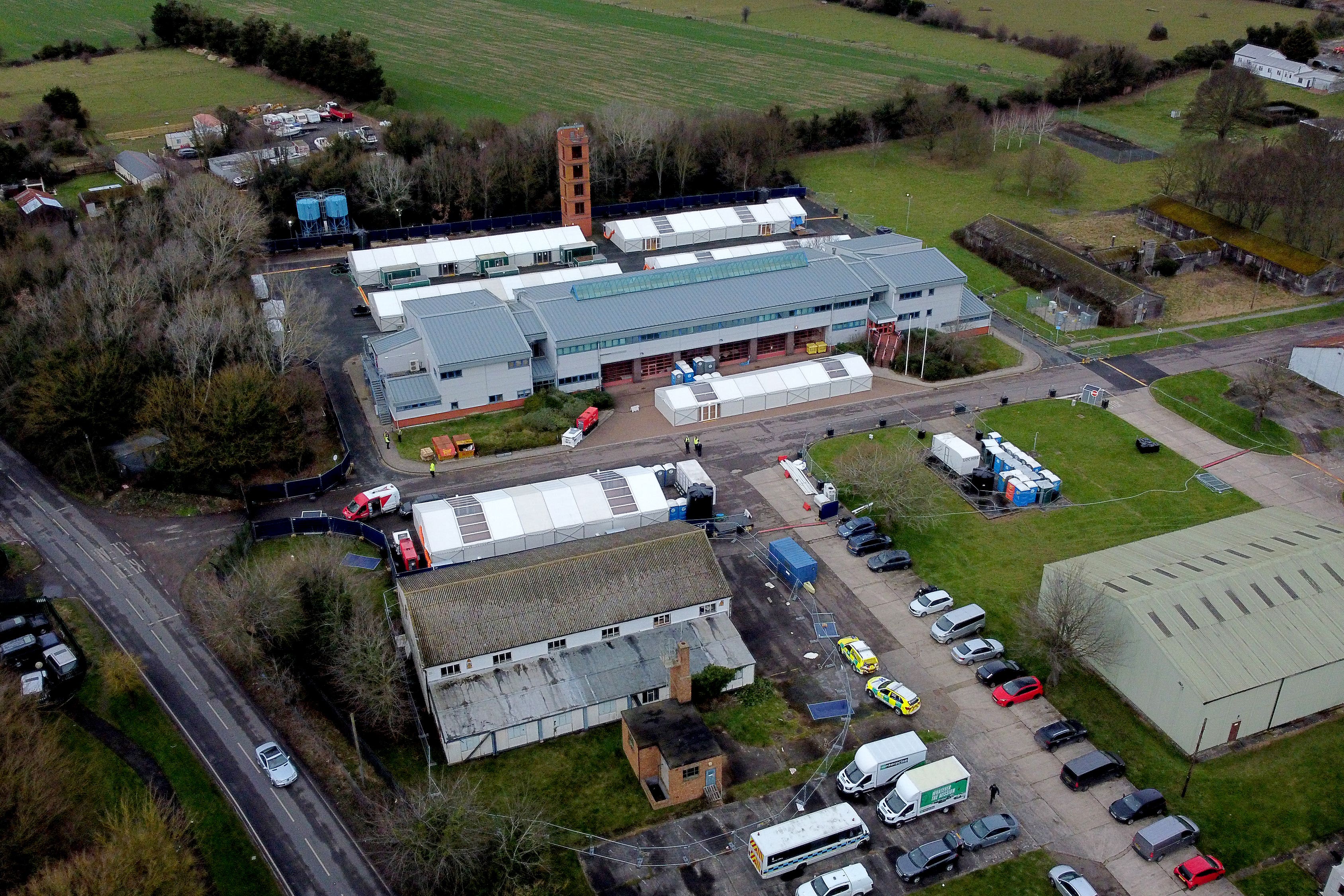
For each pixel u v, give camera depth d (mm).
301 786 73812
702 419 119750
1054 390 125812
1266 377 117062
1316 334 139250
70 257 135625
